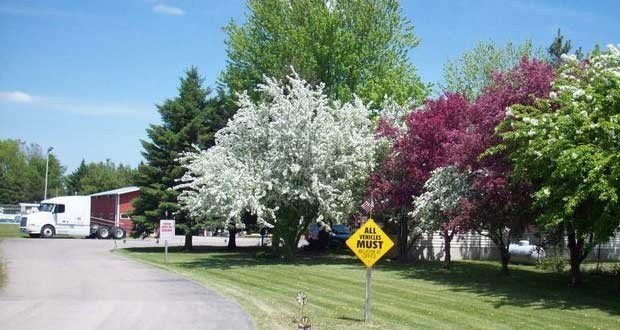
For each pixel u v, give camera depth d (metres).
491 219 18.69
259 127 25.98
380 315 12.94
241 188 24.12
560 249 26.45
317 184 24.73
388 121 26.47
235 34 41.19
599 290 17.59
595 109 14.38
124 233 49.34
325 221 27.36
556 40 40.44
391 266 25.16
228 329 10.28
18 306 12.31
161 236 25.62
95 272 19.52
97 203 56.78
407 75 40.53
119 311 11.90
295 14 39.91
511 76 18.56
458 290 17.42
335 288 17.38
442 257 30.39
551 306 14.70
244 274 21.12
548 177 15.34
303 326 10.20
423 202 21.25
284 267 23.95
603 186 13.20
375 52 39.62
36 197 107.12
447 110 23.31
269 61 38.91
